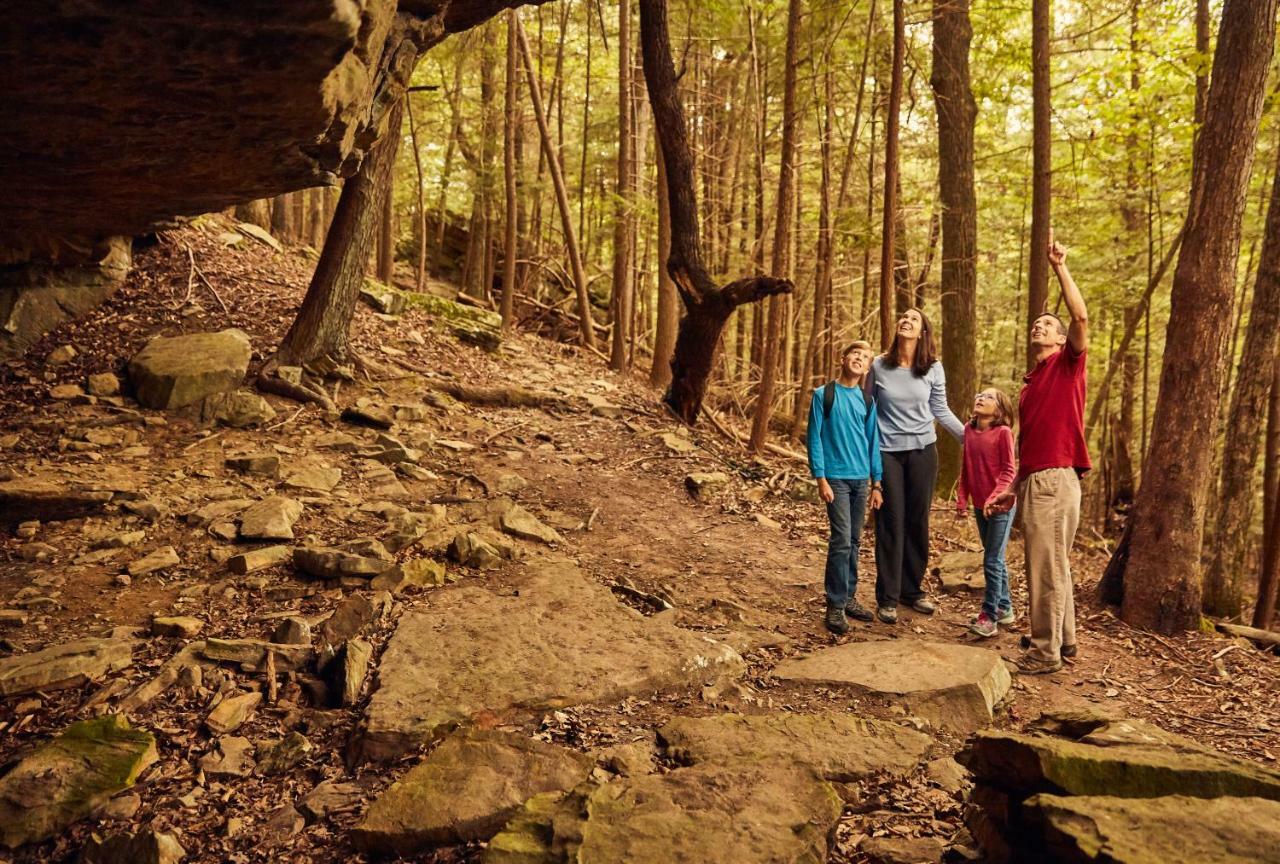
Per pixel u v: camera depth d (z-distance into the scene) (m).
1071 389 4.54
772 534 7.08
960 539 7.72
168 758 3.44
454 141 16.11
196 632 4.37
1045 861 2.41
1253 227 11.48
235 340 8.25
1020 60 10.94
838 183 15.93
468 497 6.80
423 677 3.97
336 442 7.36
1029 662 4.78
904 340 5.45
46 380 7.68
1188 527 5.40
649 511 7.26
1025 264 18.00
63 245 8.22
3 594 4.66
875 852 2.81
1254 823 2.17
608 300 20.02
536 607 4.92
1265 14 5.11
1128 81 10.91
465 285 17.95
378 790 3.25
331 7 2.08
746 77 16.91
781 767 3.21
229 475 6.48
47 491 5.59
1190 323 5.37
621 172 12.94
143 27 2.10
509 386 9.88
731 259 16.78
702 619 5.20
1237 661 4.95
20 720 3.61
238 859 2.88
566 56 17.81
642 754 3.50
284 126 3.04
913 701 4.11
